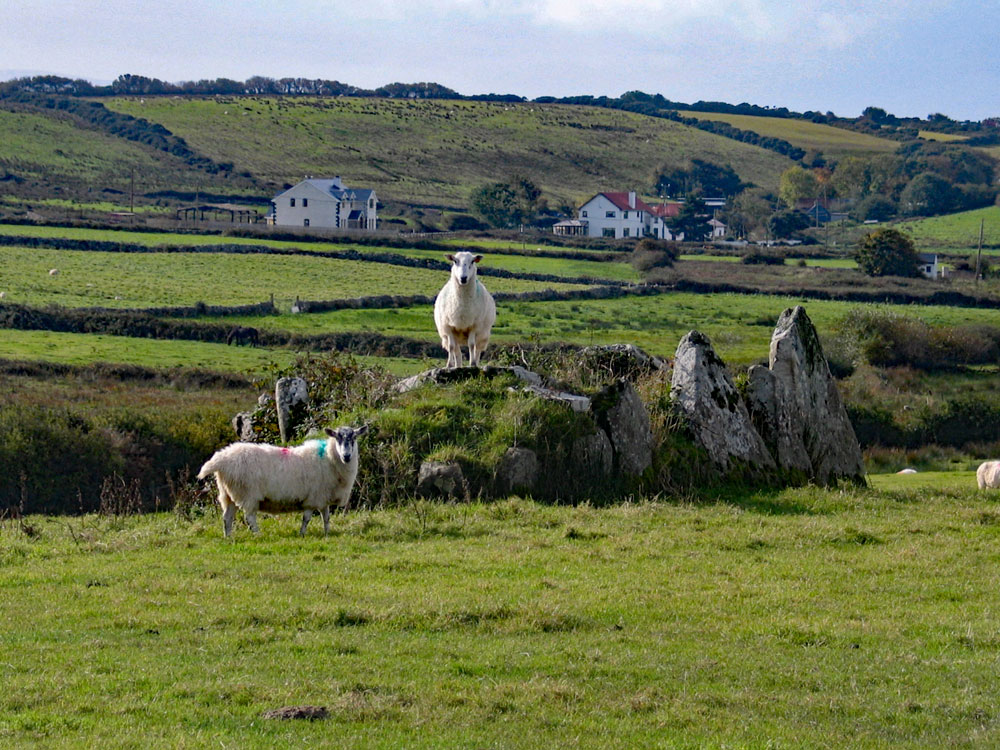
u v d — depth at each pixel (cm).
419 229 13838
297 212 13488
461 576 1341
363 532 1609
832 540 1639
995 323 7256
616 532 1639
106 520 1827
